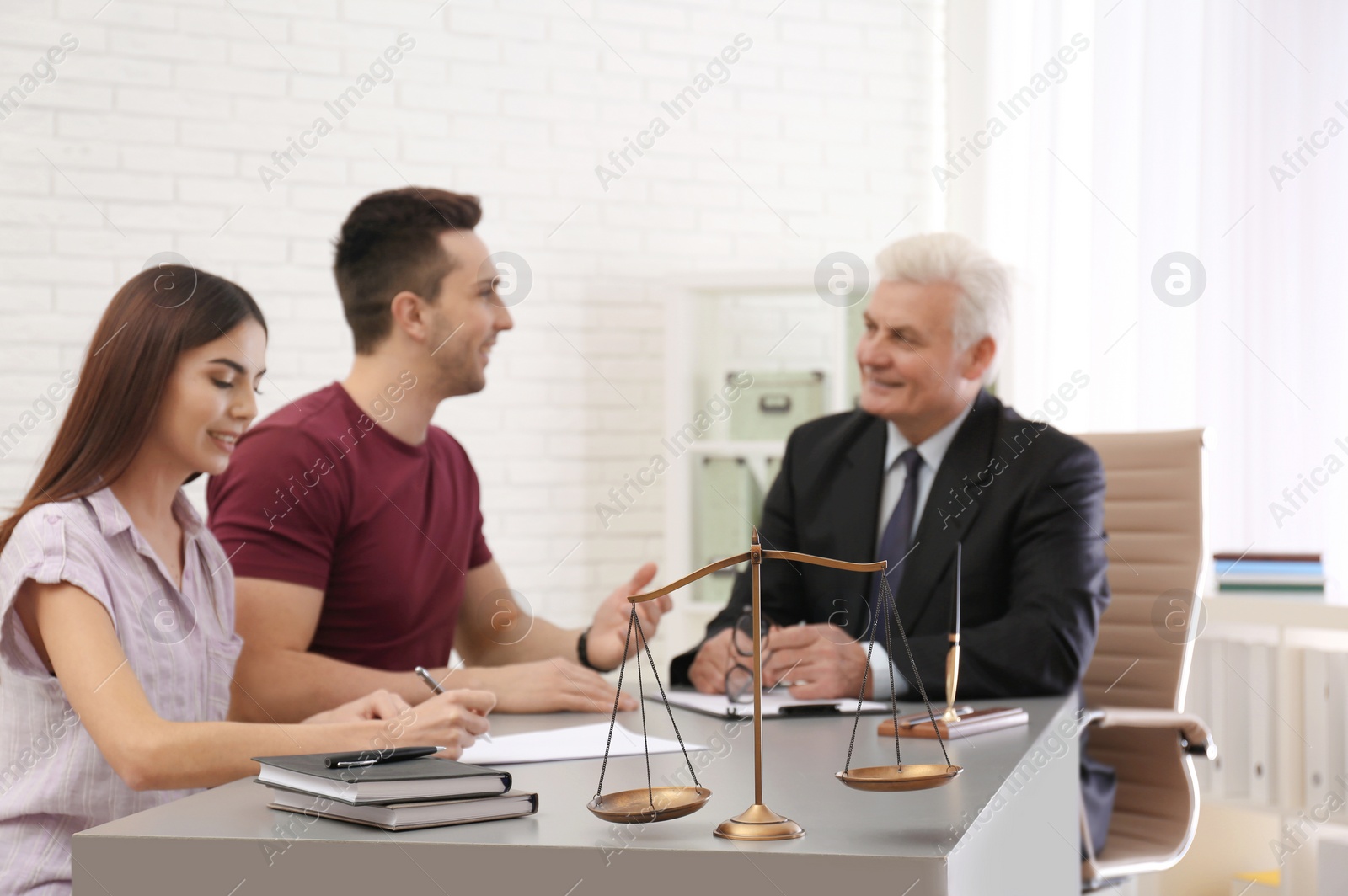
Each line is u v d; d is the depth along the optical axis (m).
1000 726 1.42
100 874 0.92
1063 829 1.56
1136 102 3.34
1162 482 2.18
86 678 1.22
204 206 3.46
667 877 0.85
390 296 2.19
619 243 3.85
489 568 2.33
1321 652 2.47
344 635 2.03
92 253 3.37
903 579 2.06
